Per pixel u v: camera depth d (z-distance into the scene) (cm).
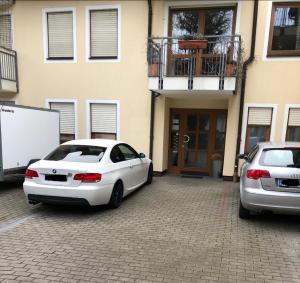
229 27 938
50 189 568
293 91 905
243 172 589
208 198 736
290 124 921
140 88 1011
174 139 1073
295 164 518
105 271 375
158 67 874
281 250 446
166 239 480
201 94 942
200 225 546
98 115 1067
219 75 830
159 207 654
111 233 501
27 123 796
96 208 642
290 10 891
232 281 358
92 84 1051
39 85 1098
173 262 402
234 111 941
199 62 865
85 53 1042
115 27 1016
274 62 907
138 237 486
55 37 1070
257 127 943
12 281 349
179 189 829
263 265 399
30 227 525
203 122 1041
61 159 621
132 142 1038
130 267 387
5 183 875
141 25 987
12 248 438
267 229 530
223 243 468
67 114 1095
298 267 396
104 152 639
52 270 376
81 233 499
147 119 1015
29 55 1095
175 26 979
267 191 516
